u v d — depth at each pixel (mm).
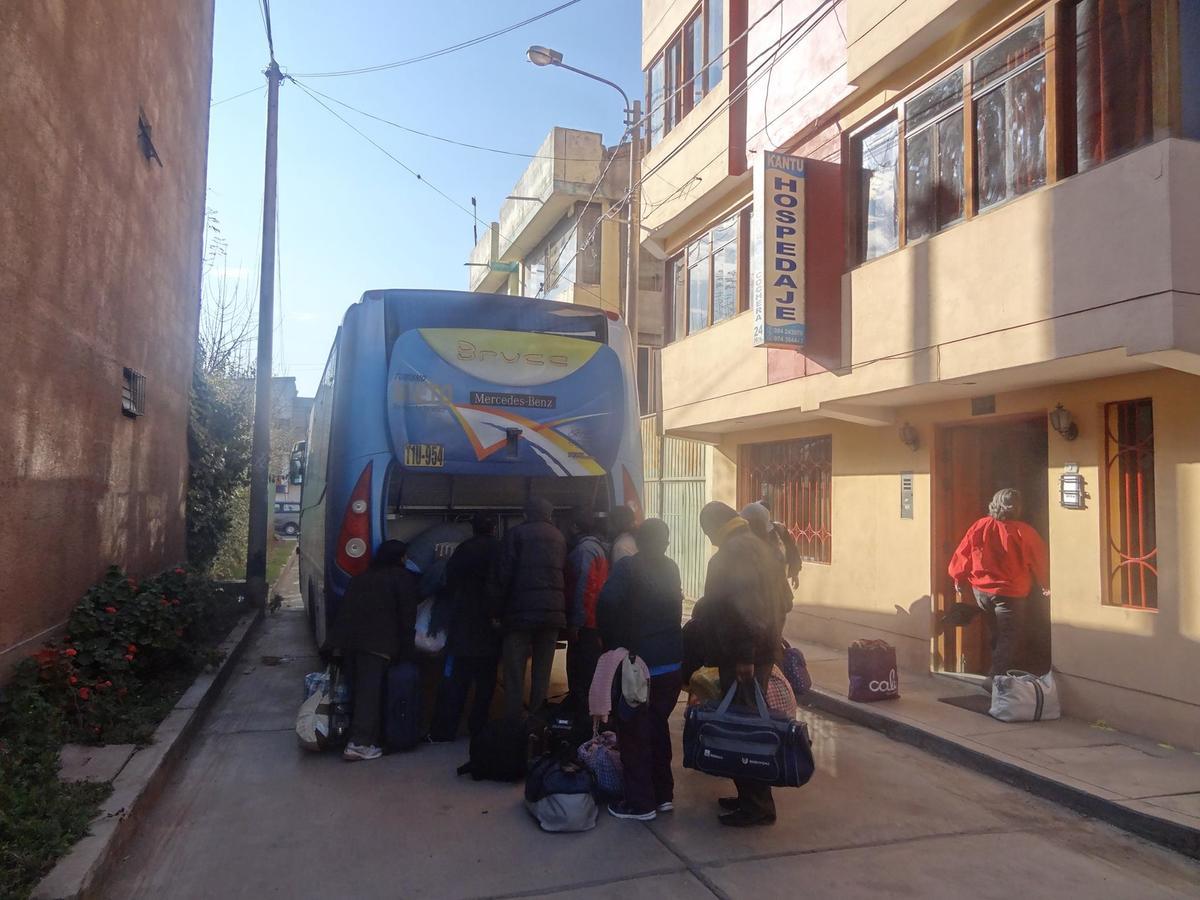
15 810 4348
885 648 7934
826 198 9312
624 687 5297
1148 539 6914
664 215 13422
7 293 5992
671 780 5484
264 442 13984
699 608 5953
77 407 7566
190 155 12727
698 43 13000
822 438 11273
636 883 4480
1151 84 6051
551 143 23078
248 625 11734
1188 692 6398
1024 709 7172
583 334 8195
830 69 9516
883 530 9750
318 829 5160
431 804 5582
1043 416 8070
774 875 4590
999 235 7086
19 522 6312
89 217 7758
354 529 7309
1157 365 6375
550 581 6531
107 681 6789
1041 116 6977
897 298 8211
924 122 8258
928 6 7742
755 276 9422
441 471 7473
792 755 4938
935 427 9031
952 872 4660
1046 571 7824
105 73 8086
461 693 6973
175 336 12000
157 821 5234
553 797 5137
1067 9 6789
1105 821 5367
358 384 7531
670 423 13281
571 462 7879
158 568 11180
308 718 6570
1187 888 4527
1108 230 6164
